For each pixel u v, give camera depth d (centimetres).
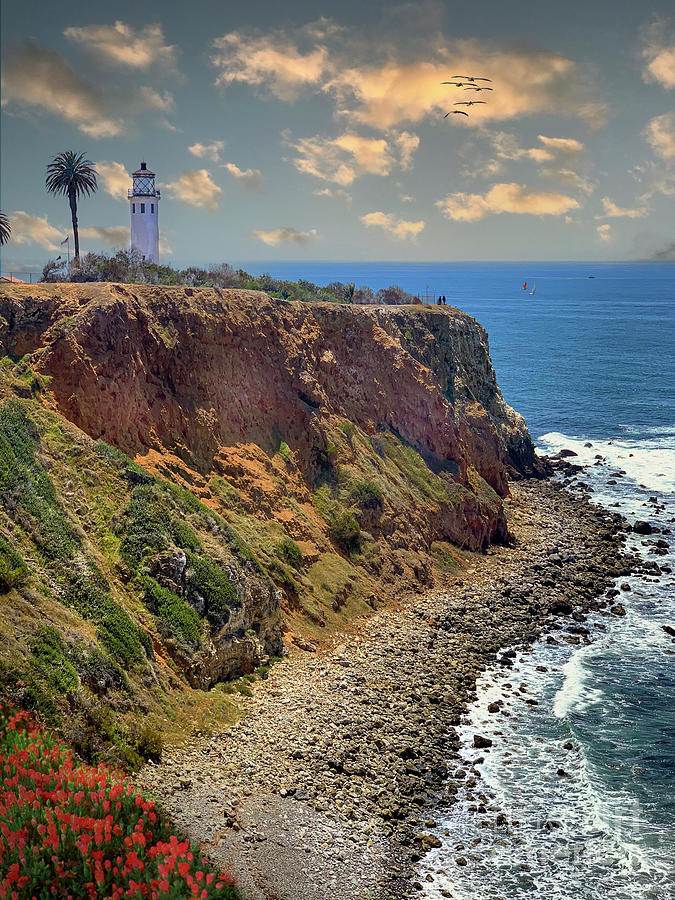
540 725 4334
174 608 4225
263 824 3209
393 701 4459
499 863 3294
